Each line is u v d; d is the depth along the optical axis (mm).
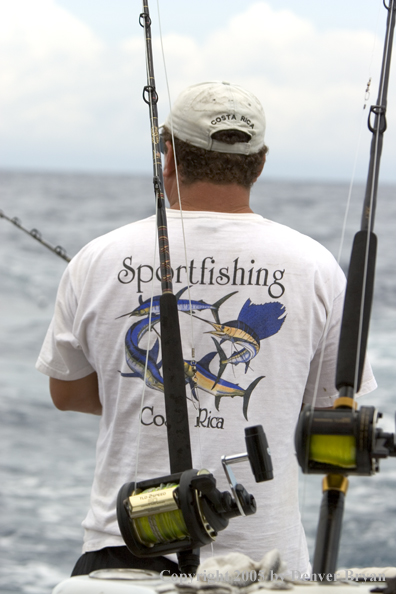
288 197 82250
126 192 94000
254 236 2143
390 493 8414
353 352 1382
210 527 1540
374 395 12359
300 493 8391
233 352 2051
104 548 2031
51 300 22891
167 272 1850
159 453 2037
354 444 1191
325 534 1234
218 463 1999
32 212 55656
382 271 27969
